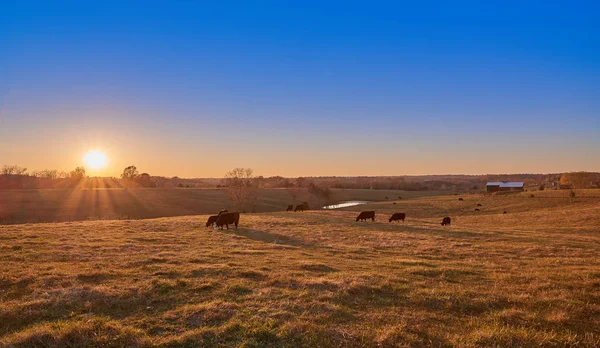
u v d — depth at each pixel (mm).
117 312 8883
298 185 162375
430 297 10219
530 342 7477
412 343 7324
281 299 9773
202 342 7273
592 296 10547
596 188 102188
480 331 7840
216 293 10227
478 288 11438
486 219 55250
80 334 7387
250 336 7512
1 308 8812
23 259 14305
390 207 88375
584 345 7441
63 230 24750
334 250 19750
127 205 75500
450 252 19797
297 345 7188
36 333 7309
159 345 7137
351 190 151250
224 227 31125
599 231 36094
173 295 9992
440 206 84375
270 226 32781
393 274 13125
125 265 13586
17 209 62250
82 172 132750
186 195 97000
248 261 15000
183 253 16625
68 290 10047
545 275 13219
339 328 7891
